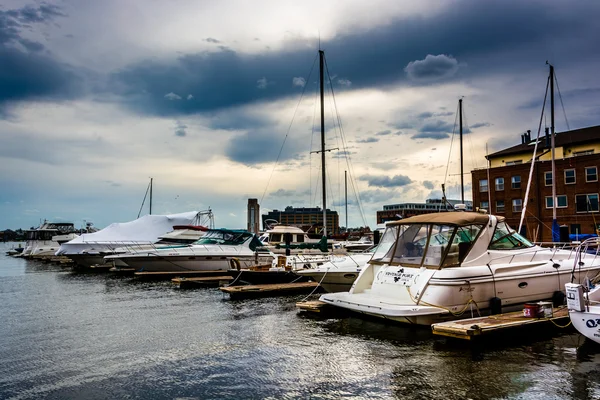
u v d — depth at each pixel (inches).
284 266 746.8
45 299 640.4
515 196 1845.5
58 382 279.4
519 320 361.1
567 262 469.7
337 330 409.7
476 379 269.3
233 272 706.8
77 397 254.2
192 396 253.6
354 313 477.7
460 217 422.0
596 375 272.7
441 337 373.1
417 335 381.7
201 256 909.2
